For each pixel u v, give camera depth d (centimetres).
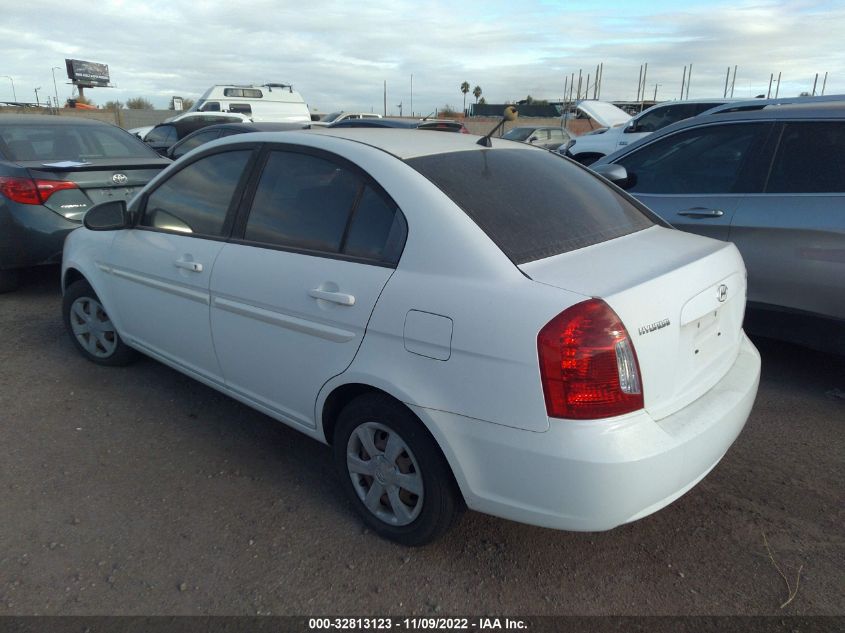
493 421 223
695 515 291
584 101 1577
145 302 373
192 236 341
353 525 285
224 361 329
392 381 245
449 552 269
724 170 434
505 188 277
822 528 282
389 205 262
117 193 591
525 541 275
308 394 286
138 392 411
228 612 237
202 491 309
